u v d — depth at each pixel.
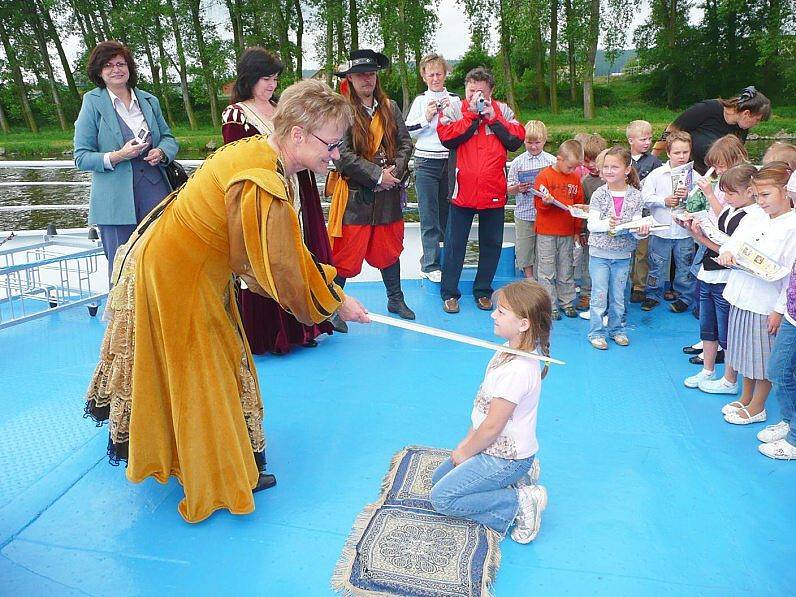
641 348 4.21
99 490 2.70
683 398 3.53
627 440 3.10
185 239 2.24
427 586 2.13
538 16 29.56
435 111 4.62
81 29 38.00
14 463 2.88
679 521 2.52
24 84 40.56
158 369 2.37
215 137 32.06
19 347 4.20
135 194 4.21
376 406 3.43
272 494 2.69
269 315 4.00
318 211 3.78
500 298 2.36
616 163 3.98
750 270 2.99
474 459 2.38
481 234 4.79
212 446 2.43
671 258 5.20
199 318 2.31
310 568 2.27
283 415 3.34
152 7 34.94
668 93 37.81
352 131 4.14
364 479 2.79
